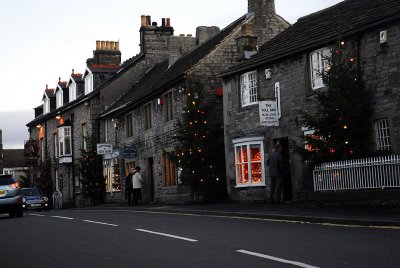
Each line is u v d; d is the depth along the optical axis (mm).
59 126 45469
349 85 17156
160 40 41031
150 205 27609
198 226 13859
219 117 27047
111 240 11664
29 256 9828
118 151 34375
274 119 20578
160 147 29891
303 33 21906
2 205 21453
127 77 40344
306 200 17672
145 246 10406
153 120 30938
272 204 20109
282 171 20328
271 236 11031
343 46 18469
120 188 36312
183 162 24969
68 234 13398
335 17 20953
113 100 39938
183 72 26281
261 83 22656
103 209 28047
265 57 22078
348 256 8250
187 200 26625
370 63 17500
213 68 27250
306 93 20141
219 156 25484
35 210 37031
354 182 16109
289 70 21125
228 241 10547
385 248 8836
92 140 39812
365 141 17344
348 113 16766
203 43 31828
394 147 16562
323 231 11469
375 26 17203
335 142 16984
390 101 16719
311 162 17406
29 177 51219
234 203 23047
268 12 27859
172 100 28375
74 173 43688
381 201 14789
